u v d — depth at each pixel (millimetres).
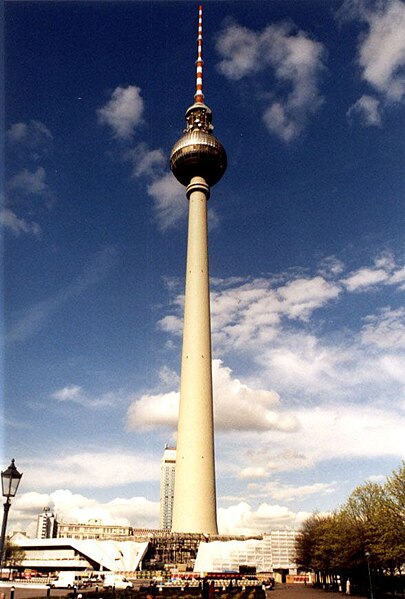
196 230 193250
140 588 86875
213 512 159500
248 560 114688
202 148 197500
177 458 166500
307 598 81688
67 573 115062
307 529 145750
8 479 24953
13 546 160000
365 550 77438
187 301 184000
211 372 177000
